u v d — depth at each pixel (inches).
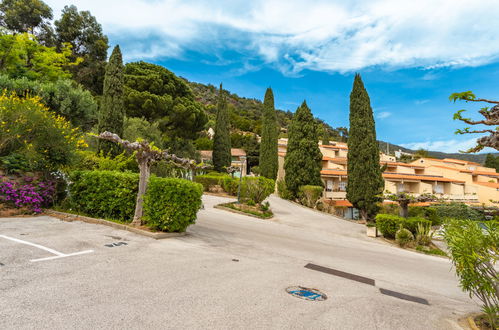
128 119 869.2
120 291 145.9
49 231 269.4
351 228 617.9
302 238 428.8
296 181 946.7
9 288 137.3
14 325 103.9
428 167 1464.1
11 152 378.3
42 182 379.6
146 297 141.3
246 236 373.7
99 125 592.1
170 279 171.5
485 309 151.0
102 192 348.2
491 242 145.3
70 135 421.4
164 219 296.0
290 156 974.4
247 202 668.1
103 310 123.0
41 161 386.0
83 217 339.3
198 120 1221.1
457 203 1013.2
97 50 1475.1
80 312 119.3
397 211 845.2
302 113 984.3
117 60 609.9
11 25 1262.3
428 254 445.4
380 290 210.8
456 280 287.4
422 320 157.2
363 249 406.6
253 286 175.8
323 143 2164.1
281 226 526.6
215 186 943.0
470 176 1370.6
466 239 151.3
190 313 128.5
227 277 188.1
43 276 157.1
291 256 289.4
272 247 323.3
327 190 1142.3
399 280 254.5
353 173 852.6
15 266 168.9
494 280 144.6
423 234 499.5
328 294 180.7
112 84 596.7
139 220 316.8
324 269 251.3
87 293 139.6
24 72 792.3
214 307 137.8
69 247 220.8
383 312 161.0
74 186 372.8
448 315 173.9
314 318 138.9
